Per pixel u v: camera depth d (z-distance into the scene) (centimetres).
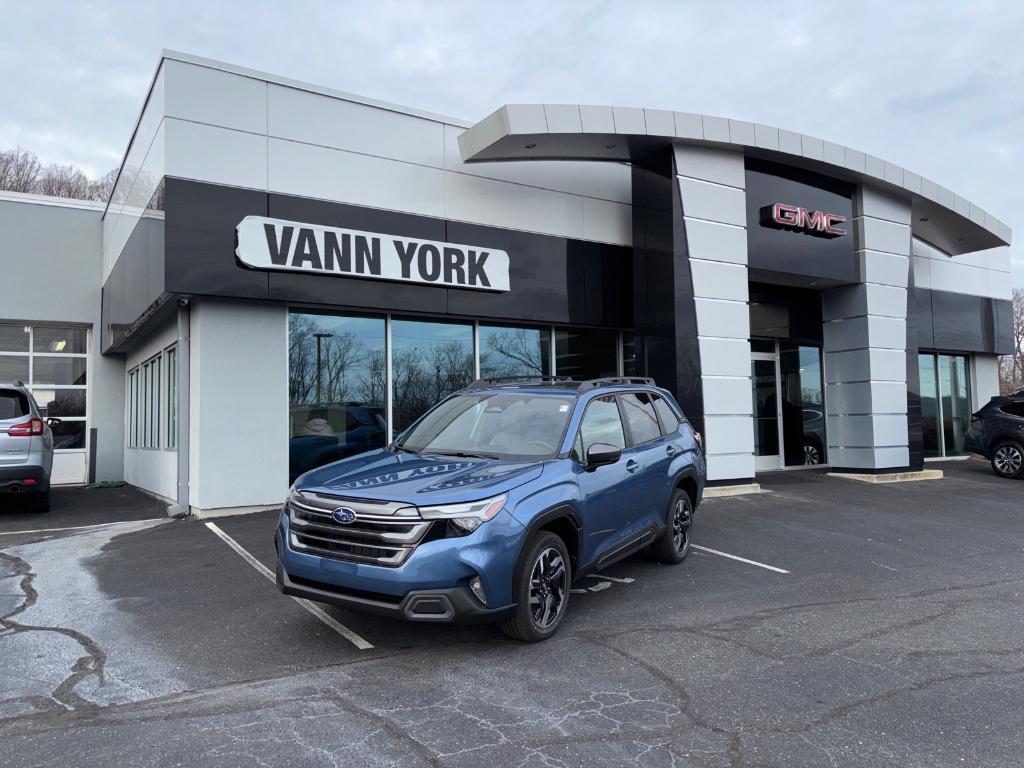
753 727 364
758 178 1323
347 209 1016
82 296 1577
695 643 491
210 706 382
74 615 544
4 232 1514
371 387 1076
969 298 1967
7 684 412
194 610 555
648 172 1249
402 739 345
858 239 1465
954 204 1573
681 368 1188
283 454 988
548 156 1180
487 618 435
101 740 343
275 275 947
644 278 1257
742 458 1238
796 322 1565
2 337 1535
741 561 746
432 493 441
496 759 327
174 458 1048
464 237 1121
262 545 773
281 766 319
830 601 606
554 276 1210
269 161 960
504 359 1210
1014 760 332
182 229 891
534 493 477
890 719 375
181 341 973
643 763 325
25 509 1097
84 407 1581
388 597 427
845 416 1505
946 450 1980
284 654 461
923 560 769
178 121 898
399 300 1045
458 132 1130
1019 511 1091
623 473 595
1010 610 586
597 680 422
